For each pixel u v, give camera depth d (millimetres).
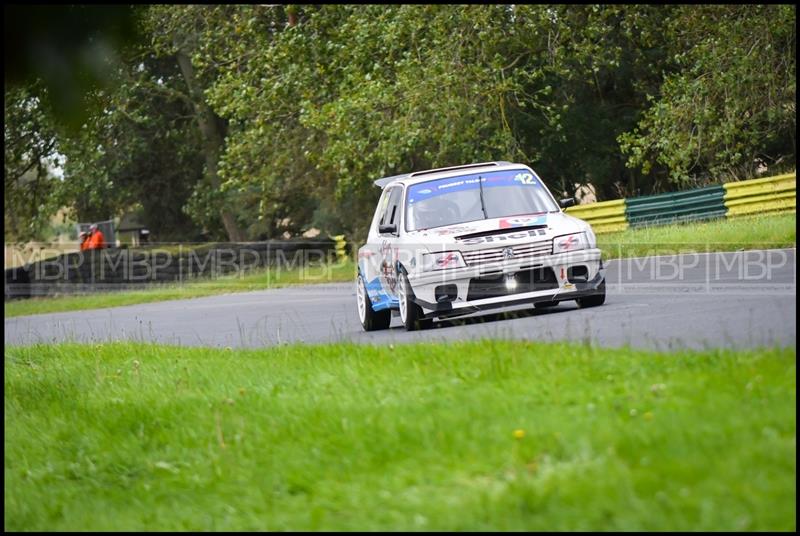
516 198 49031
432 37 113938
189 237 191875
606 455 19406
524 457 20391
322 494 21578
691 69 105875
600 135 126500
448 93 109562
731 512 16094
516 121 120438
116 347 50438
